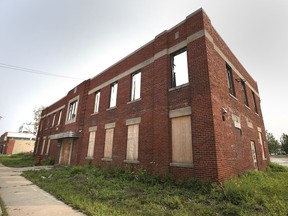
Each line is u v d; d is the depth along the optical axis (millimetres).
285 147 54125
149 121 10789
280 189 6797
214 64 9242
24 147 56938
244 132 11383
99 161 13969
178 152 8828
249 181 7445
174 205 5730
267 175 10195
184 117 9031
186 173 8117
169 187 7680
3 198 6840
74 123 19203
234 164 8633
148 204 5938
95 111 17031
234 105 10766
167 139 9297
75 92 21141
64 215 5094
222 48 10930
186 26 10070
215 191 6520
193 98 8742
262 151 14703
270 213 4820
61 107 24766
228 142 8625
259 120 15930
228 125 9156
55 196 7172
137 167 10625
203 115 8148
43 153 26688
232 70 11906
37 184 9383
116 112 13711
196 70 8961
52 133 25297
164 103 9992
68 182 9641
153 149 9922
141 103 11688
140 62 12781
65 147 19750
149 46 12344
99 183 9008
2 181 10359
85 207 5547
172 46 10664
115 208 5559
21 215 5055
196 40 9336
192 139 8305
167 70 10422
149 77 11664
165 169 8961
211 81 8445
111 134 13719
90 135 16328
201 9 9547
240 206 5383
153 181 8609
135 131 11672
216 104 8398
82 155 16484
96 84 17734
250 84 15680
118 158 12234
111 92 15492
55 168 15688
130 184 8609
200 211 5105
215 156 7316
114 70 15422
